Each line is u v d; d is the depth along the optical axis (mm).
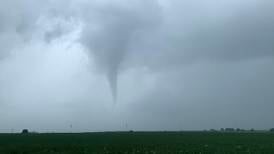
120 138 100375
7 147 59094
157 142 75250
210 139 91062
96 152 47844
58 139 95750
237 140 85312
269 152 46781
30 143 74562
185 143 70438
